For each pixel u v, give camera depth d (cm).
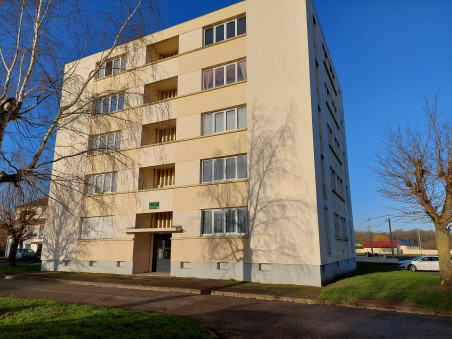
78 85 1043
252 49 1695
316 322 789
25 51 885
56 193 1023
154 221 1925
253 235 1487
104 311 798
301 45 1580
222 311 896
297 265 1370
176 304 983
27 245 5194
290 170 1469
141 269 1834
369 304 981
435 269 2933
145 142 1927
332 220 1719
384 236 9388
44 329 628
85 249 1944
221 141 1675
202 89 1822
